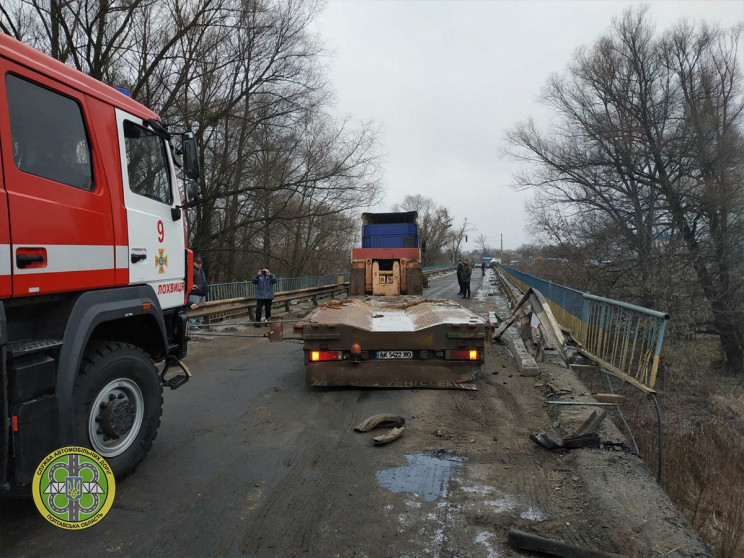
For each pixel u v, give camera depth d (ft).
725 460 16.98
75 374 9.42
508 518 9.59
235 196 59.47
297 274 77.20
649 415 19.53
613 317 20.52
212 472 11.84
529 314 27.84
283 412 16.63
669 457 15.56
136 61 47.91
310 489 10.90
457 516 9.69
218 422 15.70
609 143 61.31
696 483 14.67
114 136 11.22
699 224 55.77
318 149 61.36
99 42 43.21
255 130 58.34
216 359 26.30
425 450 13.09
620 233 58.44
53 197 9.21
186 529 9.26
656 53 60.08
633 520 9.32
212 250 56.44
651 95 60.59
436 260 237.45
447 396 18.07
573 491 10.71
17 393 8.20
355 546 8.68
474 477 11.44
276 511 9.94
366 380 18.48
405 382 18.45
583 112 66.18
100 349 10.65
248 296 42.98
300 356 27.02
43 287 8.86
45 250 8.94
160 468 12.07
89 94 10.52
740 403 33.01
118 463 10.89
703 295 52.29
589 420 13.70
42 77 9.19
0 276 8.00
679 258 52.95
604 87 62.69
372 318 21.25
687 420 25.67
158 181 13.29
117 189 11.20
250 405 17.57
